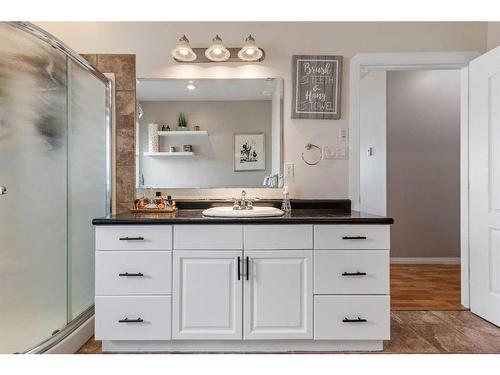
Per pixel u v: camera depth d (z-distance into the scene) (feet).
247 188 7.56
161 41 7.50
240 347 5.77
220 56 7.13
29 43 5.48
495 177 6.90
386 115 12.64
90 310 6.79
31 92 5.57
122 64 7.49
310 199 7.50
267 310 5.55
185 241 5.53
